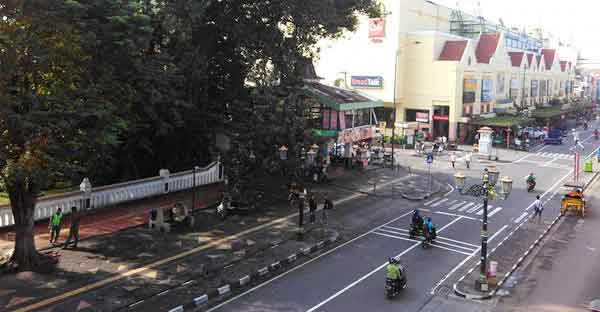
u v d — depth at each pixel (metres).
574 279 25.48
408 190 43.88
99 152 25.64
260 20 39.84
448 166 57.38
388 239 30.92
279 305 21.48
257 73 40.91
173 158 41.28
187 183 38.72
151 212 30.03
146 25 24.25
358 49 80.12
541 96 114.06
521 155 67.56
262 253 27.38
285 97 36.69
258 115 34.44
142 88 30.72
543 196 44.22
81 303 20.38
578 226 35.28
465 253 28.80
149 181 35.75
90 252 25.95
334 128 48.28
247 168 35.34
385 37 77.75
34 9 19.97
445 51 78.06
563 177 53.09
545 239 32.25
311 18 39.09
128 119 29.52
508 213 38.03
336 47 81.75
